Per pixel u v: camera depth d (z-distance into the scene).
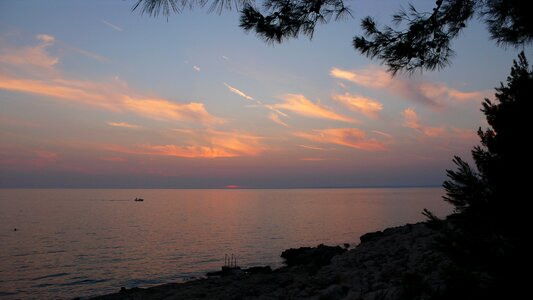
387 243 14.42
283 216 146.00
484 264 3.70
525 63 4.27
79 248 73.69
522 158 3.82
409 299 4.43
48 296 39.25
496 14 6.79
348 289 9.77
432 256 8.92
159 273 48.75
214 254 62.38
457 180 3.96
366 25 7.17
